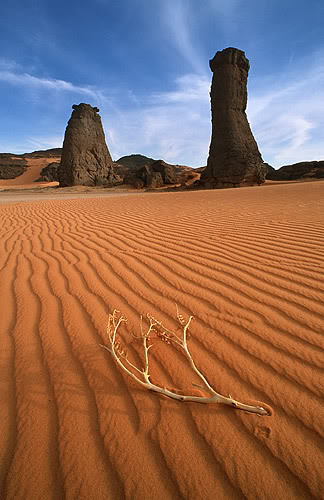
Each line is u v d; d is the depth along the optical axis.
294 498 0.96
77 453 1.14
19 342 1.89
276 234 4.45
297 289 2.45
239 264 3.18
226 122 37.50
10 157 103.12
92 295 2.58
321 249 3.55
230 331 1.90
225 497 0.98
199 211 7.63
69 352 1.77
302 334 1.82
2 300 2.56
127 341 1.86
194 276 2.90
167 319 2.11
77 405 1.37
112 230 5.58
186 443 1.16
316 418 1.23
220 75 37.47
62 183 47.97
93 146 48.72
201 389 1.42
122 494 1.00
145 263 3.38
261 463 1.07
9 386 1.50
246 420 1.24
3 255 4.07
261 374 1.50
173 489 1.01
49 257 3.86
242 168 36.75
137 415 1.30
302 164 57.09
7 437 1.22
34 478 1.06
